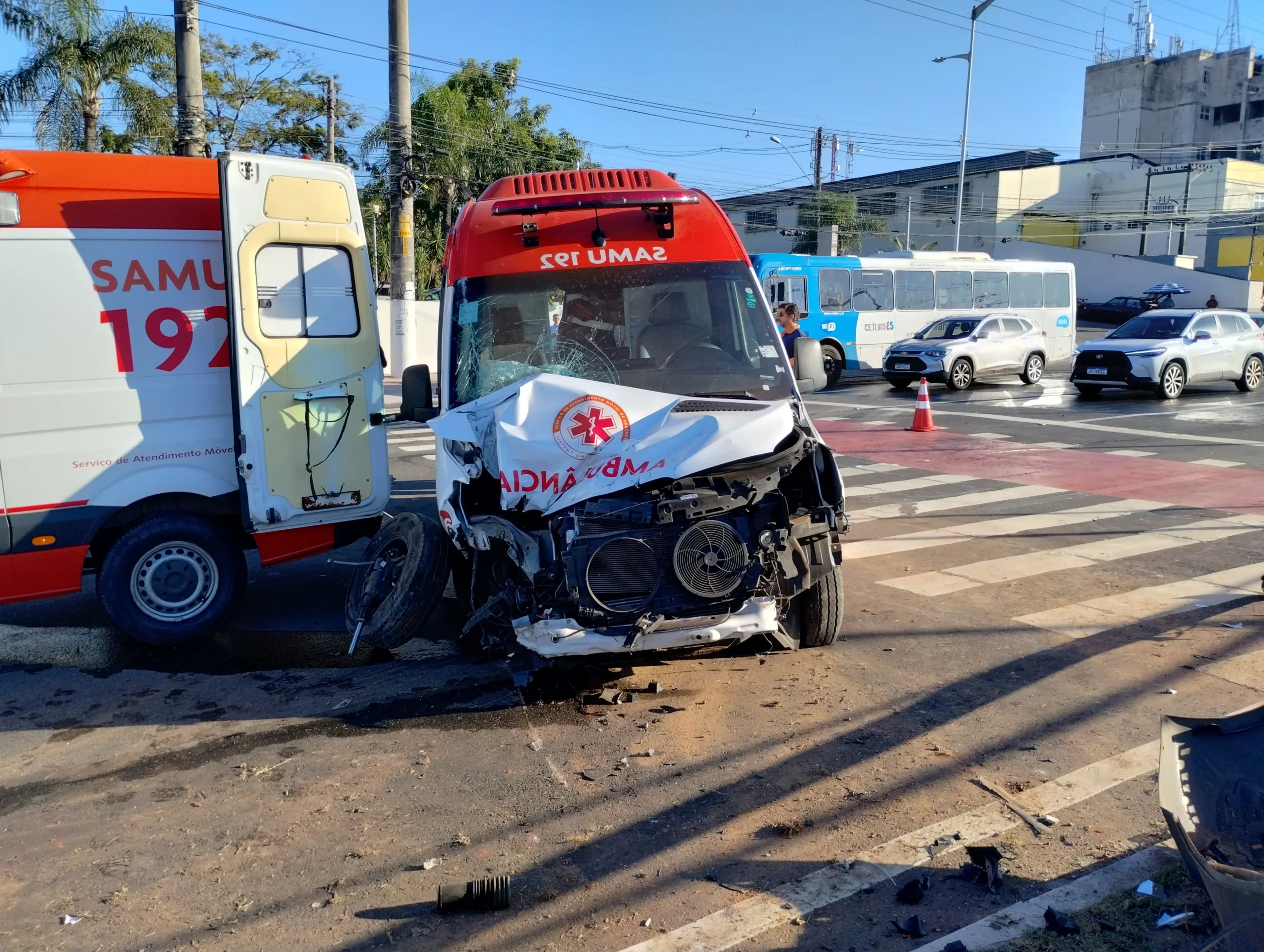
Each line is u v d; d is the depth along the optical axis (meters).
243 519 6.34
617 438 4.89
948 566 7.83
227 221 6.13
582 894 3.58
